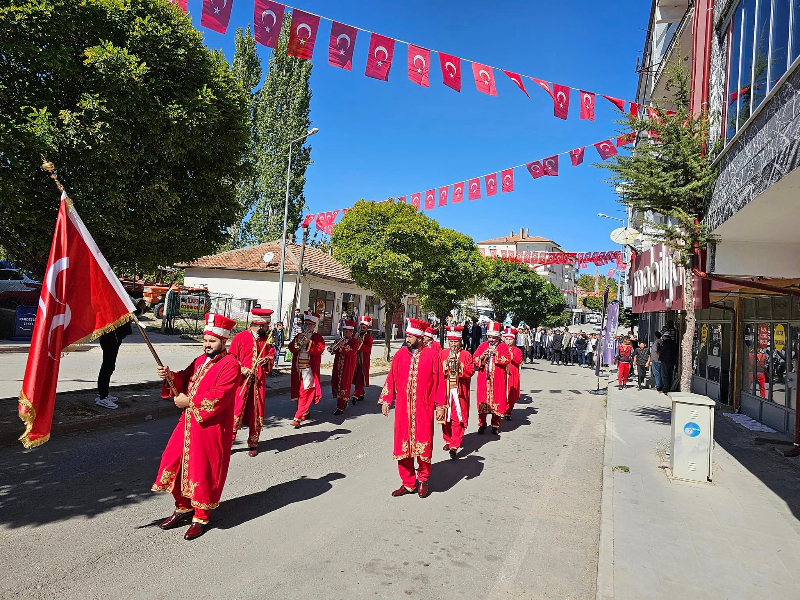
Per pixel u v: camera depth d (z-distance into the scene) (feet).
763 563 14.74
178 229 26.86
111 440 23.95
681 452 22.75
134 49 23.70
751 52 21.13
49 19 20.89
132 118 23.18
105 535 14.57
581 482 22.54
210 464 14.85
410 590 12.64
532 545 15.76
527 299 131.44
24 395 12.79
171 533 14.99
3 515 15.48
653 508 19.01
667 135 26.45
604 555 14.84
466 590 12.87
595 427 35.29
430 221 66.39
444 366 24.34
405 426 19.02
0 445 21.68
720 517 18.33
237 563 13.43
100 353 54.54
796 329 32.37
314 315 30.37
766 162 18.31
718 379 46.47
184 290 88.48
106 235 24.71
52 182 21.99
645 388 57.82
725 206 23.22
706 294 34.14
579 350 96.37
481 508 18.61
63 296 13.80
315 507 17.63
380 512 17.57
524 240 272.31
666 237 28.22
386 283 60.49
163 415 29.35
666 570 14.05
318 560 13.88
